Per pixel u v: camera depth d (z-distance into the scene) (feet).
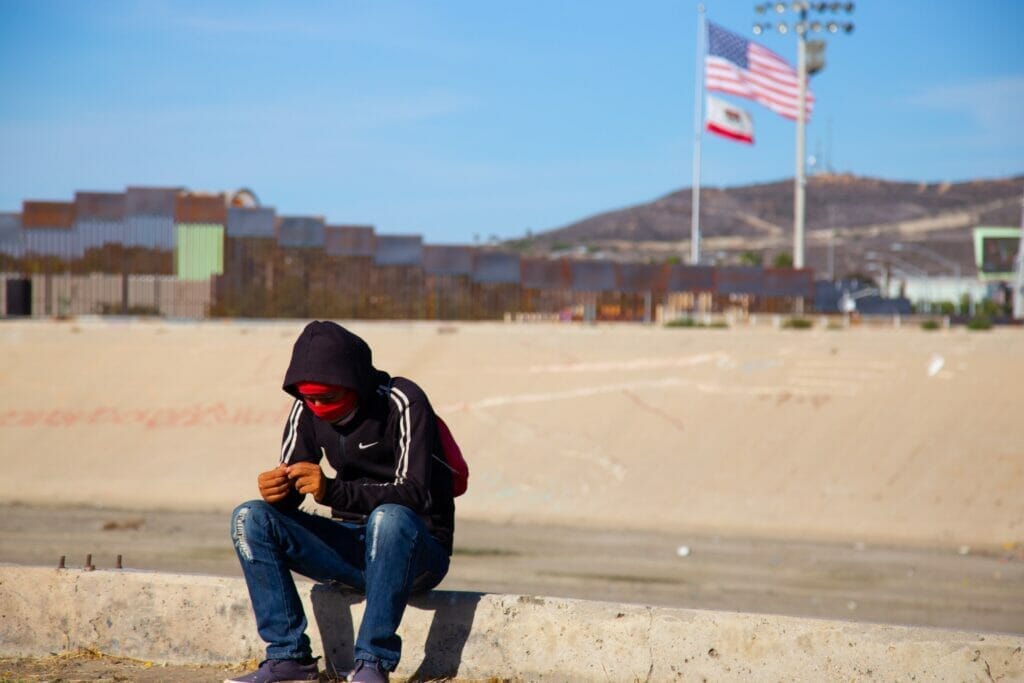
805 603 45.14
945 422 72.74
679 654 17.34
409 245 137.90
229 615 19.16
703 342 90.02
